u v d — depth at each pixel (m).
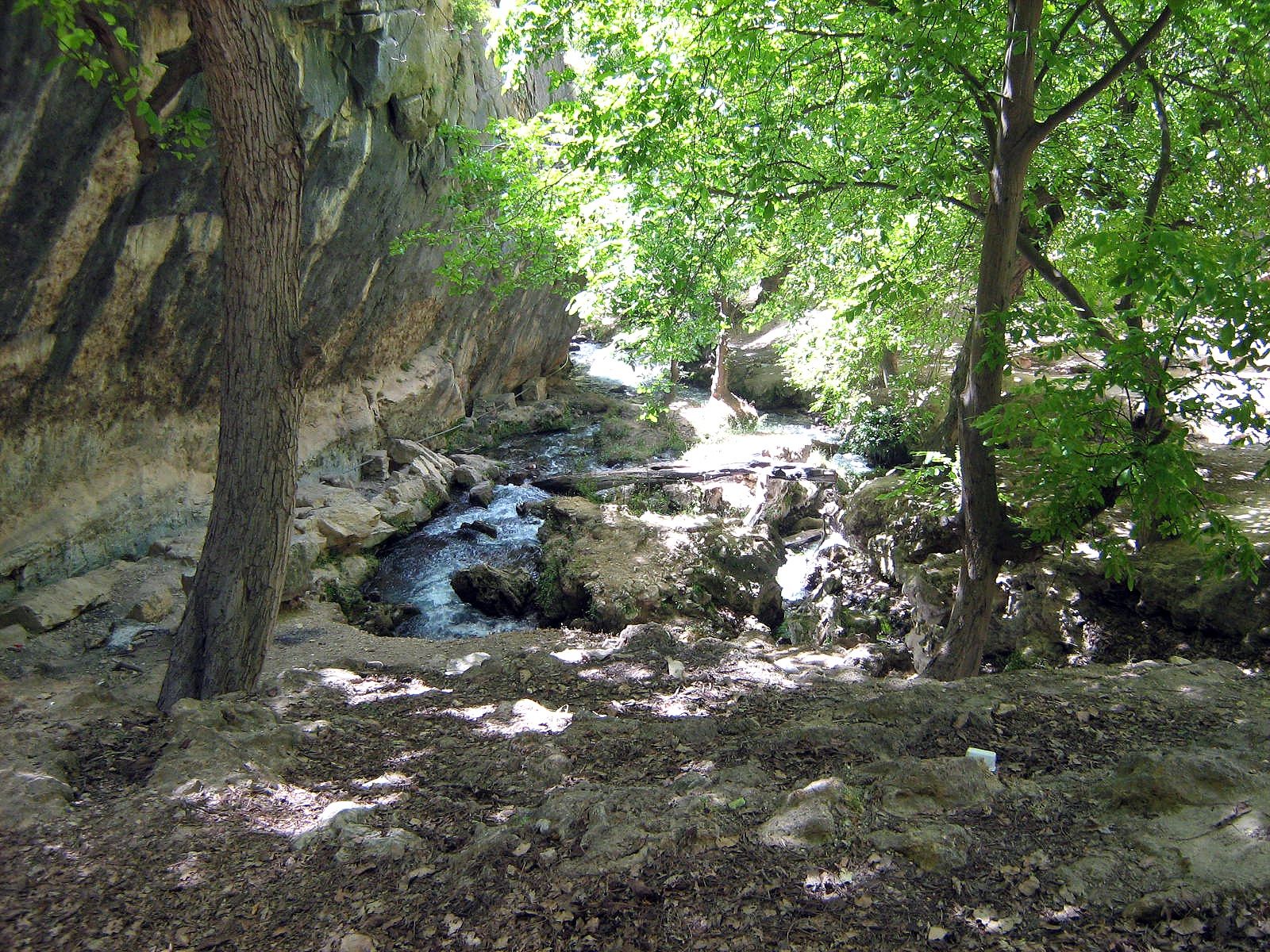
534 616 13.05
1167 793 3.68
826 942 3.03
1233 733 4.74
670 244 10.73
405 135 14.93
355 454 17.14
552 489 18.33
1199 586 9.37
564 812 3.97
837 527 14.61
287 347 6.15
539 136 11.80
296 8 11.36
